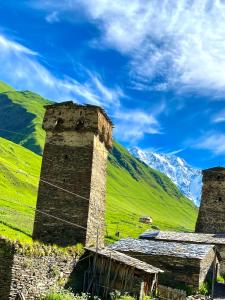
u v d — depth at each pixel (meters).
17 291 32.44
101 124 48.56
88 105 47.59
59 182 46.50
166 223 191.25
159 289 45.31
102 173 49.38
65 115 48.09
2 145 181.75
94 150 46.84
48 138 48.06
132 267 40.81
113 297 38.75
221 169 87.38
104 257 41.69
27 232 58.84
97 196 47.53
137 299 39.88
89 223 45.16
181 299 43.97
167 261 52.03
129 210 191.00
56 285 36.75
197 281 50.25
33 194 126.25
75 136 47.25
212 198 86.81
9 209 80.19
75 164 46.56
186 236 70.12
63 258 38.19
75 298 34.50
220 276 64.56
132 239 59.06
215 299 47.78
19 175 136.88
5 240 32.81
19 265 32.75
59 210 45.72
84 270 41.16
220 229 84.62
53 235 45.19
